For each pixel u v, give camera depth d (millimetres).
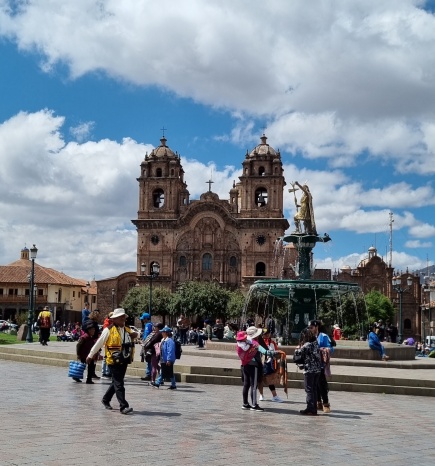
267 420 16109
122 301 107312
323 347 18938
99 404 17812
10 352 35156
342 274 129250
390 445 13414
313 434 14359
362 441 13734
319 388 17891
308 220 36906
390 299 116562
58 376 25594
